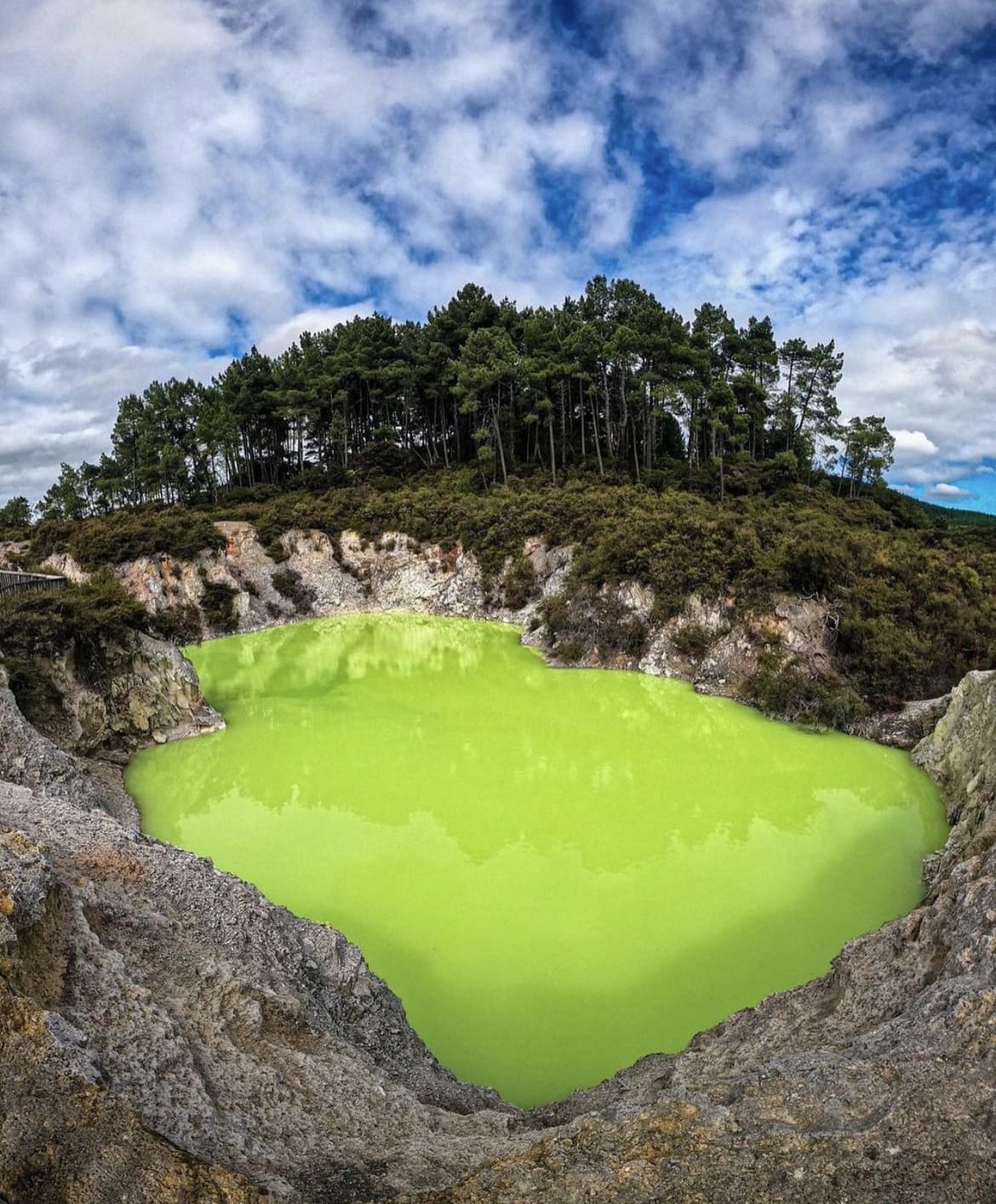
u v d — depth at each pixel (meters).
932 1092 6.54
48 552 52.81
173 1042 7.74
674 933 14.87
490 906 15.92
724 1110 6.67
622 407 66.44
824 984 10.51
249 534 54.53
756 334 65.94
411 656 40.09
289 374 73.25
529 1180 6.17
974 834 15.61
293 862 17.97
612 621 37.62
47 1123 5.98
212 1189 5.73
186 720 27.72
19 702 23.12
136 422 79.19
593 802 21.33
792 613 31.53
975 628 29.12
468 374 61.31
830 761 24.20
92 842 12.53
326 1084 8.48
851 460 61.47
